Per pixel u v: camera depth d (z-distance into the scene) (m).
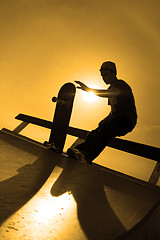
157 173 2.61
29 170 1.85
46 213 1.23
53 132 2.99
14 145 2.61
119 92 2.63
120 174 2.60
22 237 0.98
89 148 2.66
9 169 1.76
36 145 2.93
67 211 1.31
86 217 1.29
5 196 1.29
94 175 2.12
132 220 1.37
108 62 2.72
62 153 2.94
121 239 1.15
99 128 2.76
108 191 1.77
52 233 1.07
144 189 1.97
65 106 2.93
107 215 1.37
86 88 2.73
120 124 2.56
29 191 1.44
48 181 1.71
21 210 1.19
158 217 1.39
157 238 1.22
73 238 1.07
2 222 1.04
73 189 1.67
